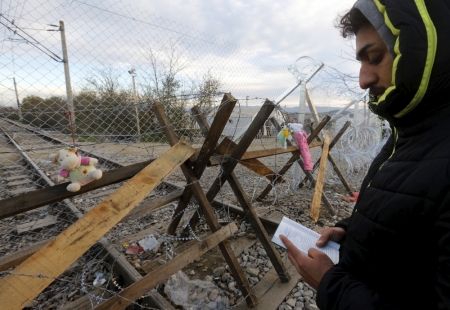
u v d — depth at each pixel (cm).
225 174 200
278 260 208
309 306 190
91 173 126
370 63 75
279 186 451
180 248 253
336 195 435
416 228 58
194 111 220
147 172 138
